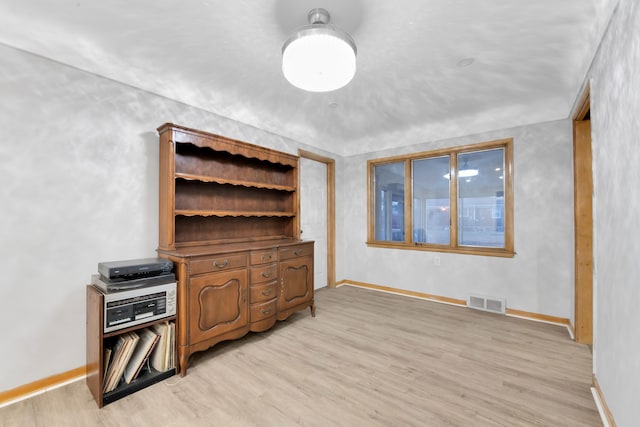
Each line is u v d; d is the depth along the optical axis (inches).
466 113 130.0
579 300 97.9
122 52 80.7
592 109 72.1
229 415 62.6
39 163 70.8
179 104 98.4
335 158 173.2
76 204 76.5
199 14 66.7
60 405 65.6
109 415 62.5
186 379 76.4
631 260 49.9
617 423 54.9
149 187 90.3
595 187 70.9
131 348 71.6
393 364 83.8
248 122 120.7
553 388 72.0
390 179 165.8
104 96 81.2
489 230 134.0
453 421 60.6
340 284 176.6
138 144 88.1
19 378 67.9
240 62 88.1
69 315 75.0
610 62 59.6
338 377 77.2
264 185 114.7
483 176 135.3
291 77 71.9
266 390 71.5
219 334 87.9
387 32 72.7
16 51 67.5
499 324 114.2
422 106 122.6
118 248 83.9
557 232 114.1
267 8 64.6
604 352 63.7
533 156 119.2
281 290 109.3
